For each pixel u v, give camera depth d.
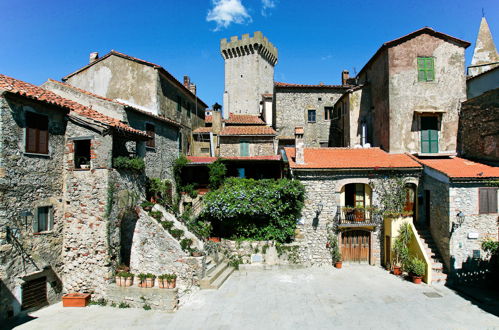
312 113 28.84
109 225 13.72
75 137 14.22
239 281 15.80
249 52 50.44
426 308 12.80
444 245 16.22
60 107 13.87
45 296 13.08
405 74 21.02
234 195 18.00
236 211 17.73
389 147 20.89
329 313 12.37
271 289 14.74
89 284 13.70
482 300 13.56
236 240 17.97
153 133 20.53
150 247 15.58
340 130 27.19
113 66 23.16
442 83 21.02
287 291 14.52
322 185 18.03
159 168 21.08
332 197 18.02
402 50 21.05
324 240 18.00
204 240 16.89
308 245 17.97
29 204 12.53
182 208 23.00
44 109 13.37
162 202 17.44
